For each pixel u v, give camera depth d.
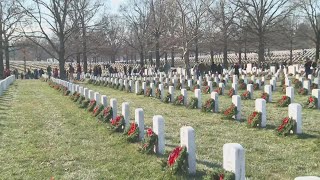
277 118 14.97
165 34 57.75
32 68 92.12
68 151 11.09
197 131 13.16
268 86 20.14
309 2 60.81
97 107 16.83
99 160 10.05
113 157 10.22
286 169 8.77
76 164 9.79
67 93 28.97
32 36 50.75
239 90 26.86
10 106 22.56
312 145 10.64
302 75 35.69
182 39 43.38
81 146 11.61
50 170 9.33
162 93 23.61
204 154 10.19
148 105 20.88
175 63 84.94
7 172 9.27
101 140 12.25
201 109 17.48
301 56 72.94
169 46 52.09
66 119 16.78
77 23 55.25
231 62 78.56
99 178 8.63
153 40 65.56
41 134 13.64
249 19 58.06
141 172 8.83
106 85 37.34
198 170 8.60
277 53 87.19
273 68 44.81
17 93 32.12
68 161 10.09
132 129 11.70
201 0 48.88
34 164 9.89
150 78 38.72
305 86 23.16
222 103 20.08
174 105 20.25
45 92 32.94
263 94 20.14
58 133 13.70
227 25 54.22
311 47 89.56
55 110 20.09
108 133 13.06
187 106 19.19
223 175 6.93
